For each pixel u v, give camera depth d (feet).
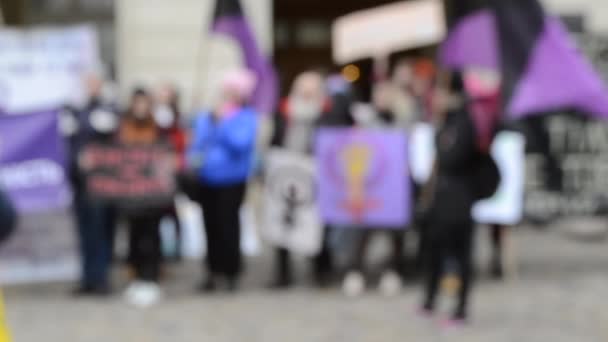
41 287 40.98
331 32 84.48
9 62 43.52
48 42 43.70
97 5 60.90
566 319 33.30
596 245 50.72
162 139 37.78
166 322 33.47
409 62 45.06
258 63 40.65
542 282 40.40
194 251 47.34
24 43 43.60
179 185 38.73
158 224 37.73
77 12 60.75
